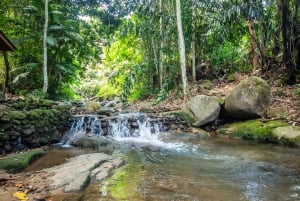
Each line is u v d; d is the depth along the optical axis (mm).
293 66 10742
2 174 4434
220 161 5781
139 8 13508
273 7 11672
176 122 9031
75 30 13055
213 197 3910
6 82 12703
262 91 8414
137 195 3916
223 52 14695
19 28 12570
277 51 12266
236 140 7793
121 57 19094
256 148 6832
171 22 13477
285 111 8336
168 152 6555
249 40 13781
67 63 13375
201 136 8203
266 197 3926
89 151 6391
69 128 7961
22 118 6309
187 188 4234
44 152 5957
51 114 7242
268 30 11703
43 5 12117
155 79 15688
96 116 8352
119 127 8391
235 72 14273
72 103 11289
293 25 10508
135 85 15664
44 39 11148
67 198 3639
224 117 9109
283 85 10883
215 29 11430
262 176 4832
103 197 3814
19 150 6137
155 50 14633
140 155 6242
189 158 6020
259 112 8344
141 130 8539
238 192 4102
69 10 13984
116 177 4645
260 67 12672
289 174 4926
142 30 13828
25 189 3848
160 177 4723
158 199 3799
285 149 6652
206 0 12820
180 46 10711
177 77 14844
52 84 13211
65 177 4281
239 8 10414
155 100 13117
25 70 13266
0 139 5758
